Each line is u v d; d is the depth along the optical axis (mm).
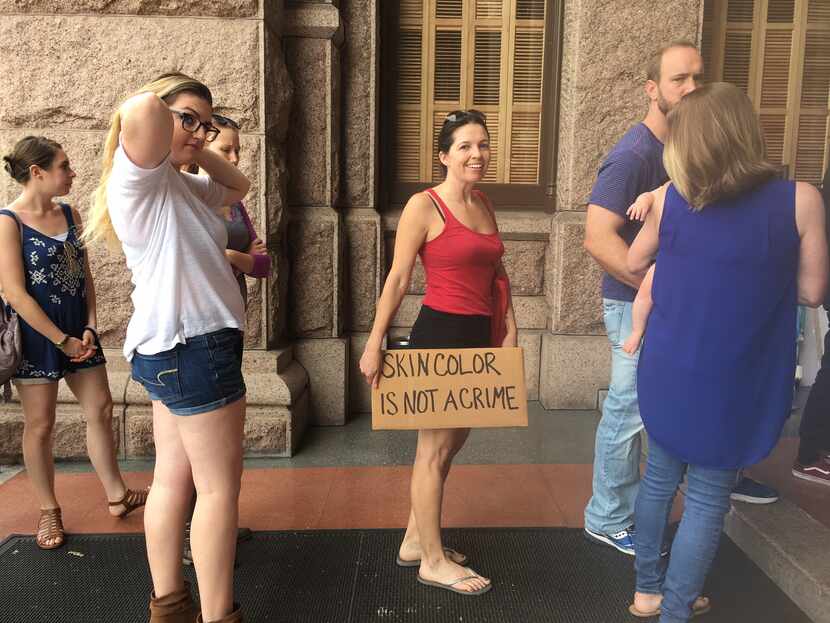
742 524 2781
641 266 2262
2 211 2793
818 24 4113
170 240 1875
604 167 2596
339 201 4625
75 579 2666
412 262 2365
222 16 3842
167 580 2131
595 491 2918
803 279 1950
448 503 3311
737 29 4215
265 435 3932
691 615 2148
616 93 4492
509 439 4164
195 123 1867
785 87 4148
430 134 4918
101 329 4004
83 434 3889
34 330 2850
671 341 2043
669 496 2258
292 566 2738
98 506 3324
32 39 3809
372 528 3062
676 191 2025
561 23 4746
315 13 4199
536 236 4883
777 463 3371
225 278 2002
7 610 2453
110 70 3846
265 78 3887
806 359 4516
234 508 2020
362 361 2365
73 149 3881
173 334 1875
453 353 2371
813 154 4066
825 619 2256
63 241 2904
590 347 4656
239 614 2039
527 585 2588
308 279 4422
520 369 2383
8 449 3848
